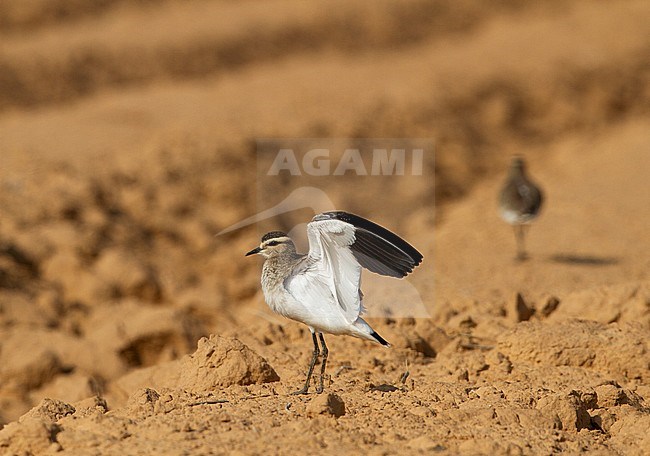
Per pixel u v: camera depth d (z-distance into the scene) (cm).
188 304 1712
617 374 1030
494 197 2334
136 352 1445
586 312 1213
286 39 3856
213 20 3888
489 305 1298
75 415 838
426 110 2980
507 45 3841
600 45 3759
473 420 812
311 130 2614
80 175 2106
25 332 1460
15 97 3133
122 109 2897
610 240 1766
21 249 1755
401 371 1048
